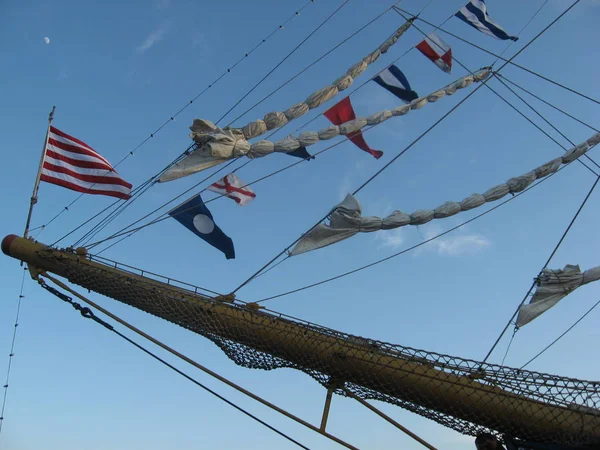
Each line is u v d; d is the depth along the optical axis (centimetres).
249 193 1180
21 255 1109
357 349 944
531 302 1141
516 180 1279
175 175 1104
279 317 986
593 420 895
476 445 938
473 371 923
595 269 1153
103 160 1302
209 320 993
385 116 1273
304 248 1082
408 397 934
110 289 1055
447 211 1191
